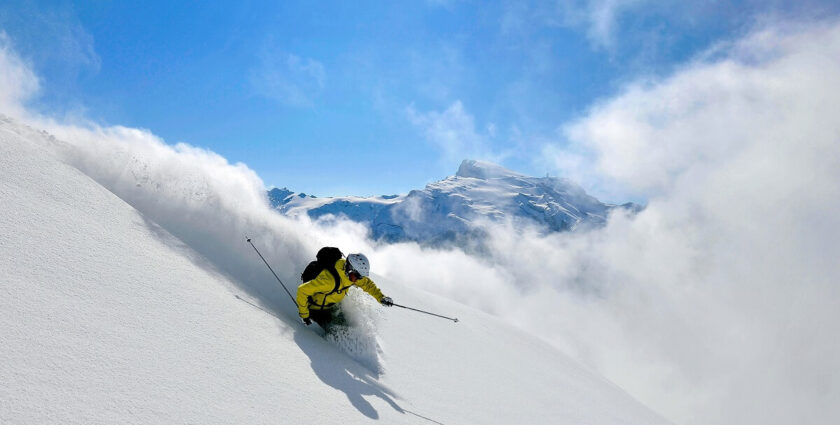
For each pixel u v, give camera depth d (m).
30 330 2.13
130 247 3.63
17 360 1.89
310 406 2.69
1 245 2.74
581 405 6.10
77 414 1.75
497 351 7.43
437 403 3.90
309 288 4.03
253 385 2.63
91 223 3.67
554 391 6.30
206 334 2.96
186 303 3.23
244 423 2.21
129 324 2.61
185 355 2.59
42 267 2.73
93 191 4.31
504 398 4.88
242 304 3.81
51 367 1.95
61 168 4.40
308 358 3.46
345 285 4.23
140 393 2.07
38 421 1.63
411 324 6.49
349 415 2.80
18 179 3.73
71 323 2.34
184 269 3.80
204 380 2.43
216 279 4.04
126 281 3.08
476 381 5.12
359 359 4.16
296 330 3.99
